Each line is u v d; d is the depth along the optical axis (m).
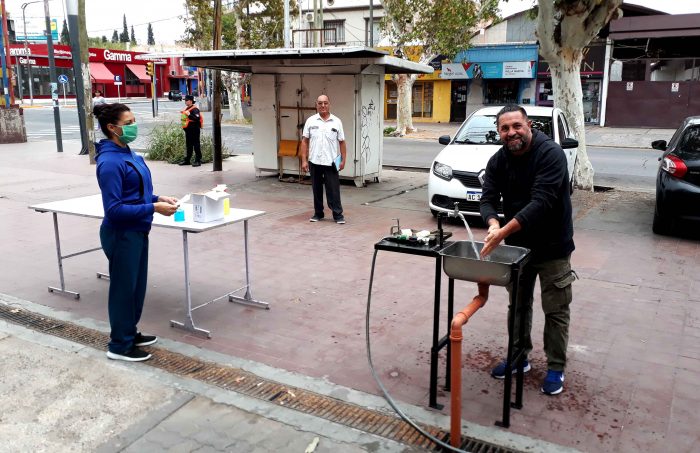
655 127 27.28
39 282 5.99
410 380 3.96
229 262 6.68
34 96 50.69
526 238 3.61
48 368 4.12
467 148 8.80
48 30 17.58
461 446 3.21
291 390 3.83
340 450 3.20
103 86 56.84
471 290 5.72
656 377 3.98
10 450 3.19
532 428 3.38
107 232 4.11
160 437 3.32
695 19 24.70
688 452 3.16
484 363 4.20
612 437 3.29
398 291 5.70
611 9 9.80
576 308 5.26
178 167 14.77
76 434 3.34
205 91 48.03
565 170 3.45
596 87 28.34
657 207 7.74
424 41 24.02
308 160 8.82
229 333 4.74
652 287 5.81
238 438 3.31
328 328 4.83
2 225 8.40
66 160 15.96
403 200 10.52
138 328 4.85
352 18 35.16
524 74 30.31
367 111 11.60
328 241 7.61
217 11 13.27
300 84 11.74
